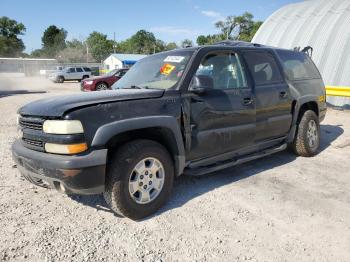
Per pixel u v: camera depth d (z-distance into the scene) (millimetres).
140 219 3646
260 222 3586
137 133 3725
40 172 3346
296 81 5695
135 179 3562
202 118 4109
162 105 3746
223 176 5004
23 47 109500
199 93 4055
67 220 3623
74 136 3176
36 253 3008
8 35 106625
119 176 3408
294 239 3264
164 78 4215
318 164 5629
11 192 4355
